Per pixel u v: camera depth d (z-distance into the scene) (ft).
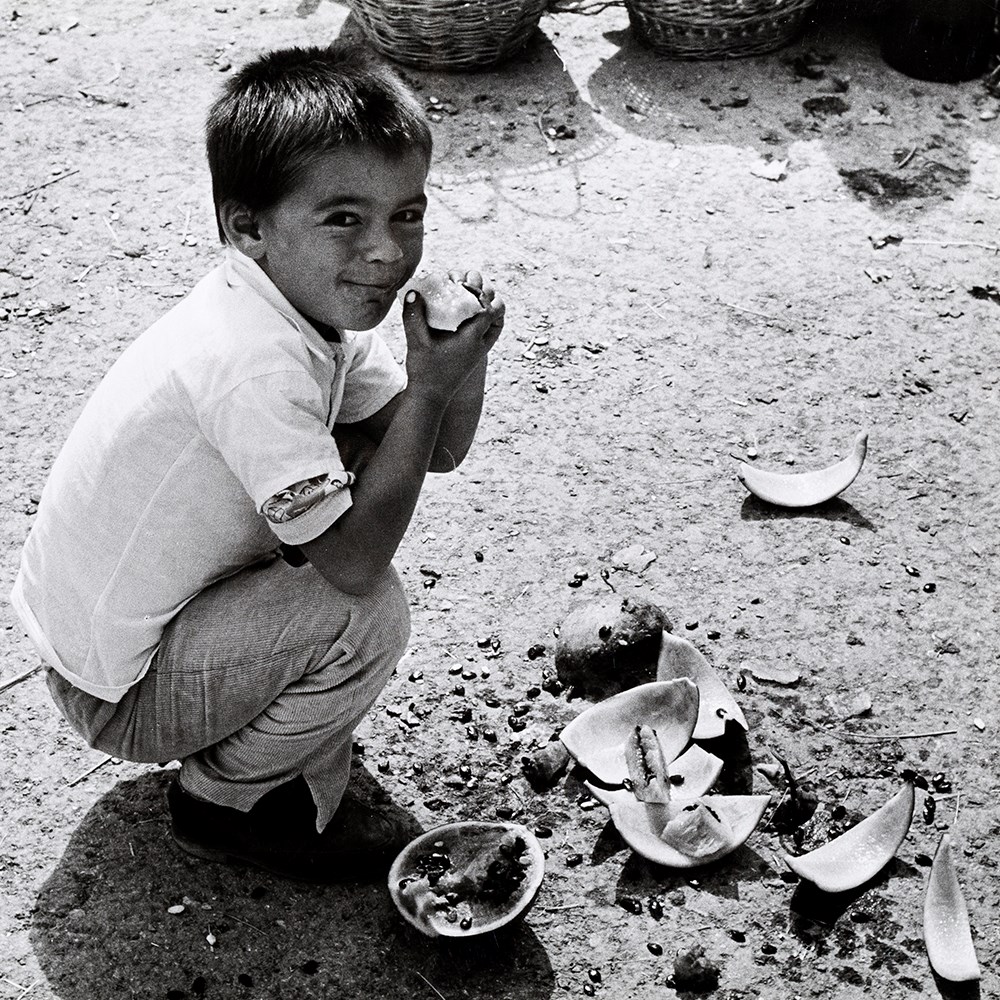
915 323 14.19
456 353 7.17
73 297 14.06
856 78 18.04
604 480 12.20
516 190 15.89
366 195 6.66
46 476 11.98
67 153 16.17
